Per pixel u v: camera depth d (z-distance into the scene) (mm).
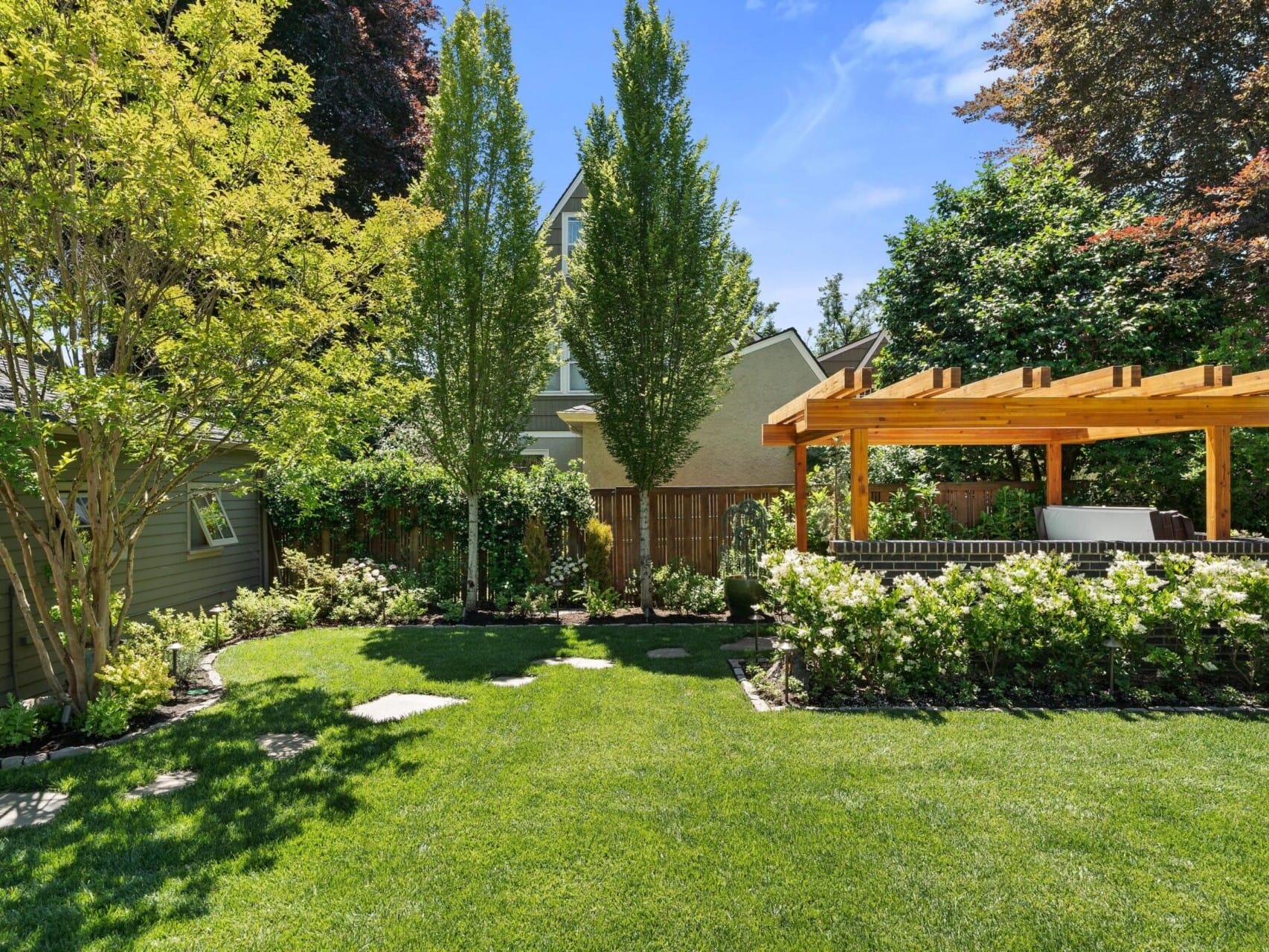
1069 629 5395
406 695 5703
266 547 10609
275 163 5543
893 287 10742
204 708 5508
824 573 5734
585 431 13414
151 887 2938
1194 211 9609
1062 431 8562
